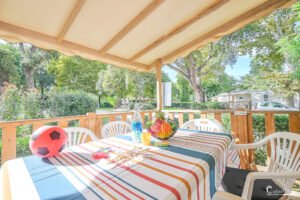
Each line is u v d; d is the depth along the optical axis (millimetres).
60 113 6395
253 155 2621
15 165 1073
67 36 2213
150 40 2688
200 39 2783
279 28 7562
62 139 1241
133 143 1541
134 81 10945
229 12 2303
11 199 720
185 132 1974
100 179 871
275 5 2129
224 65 10031
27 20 1832
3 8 1628
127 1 1814
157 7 1906
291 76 7613
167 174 898
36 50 9164
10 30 1835
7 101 5305
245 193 1146
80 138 1879
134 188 771
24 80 9102
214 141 1578
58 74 9906
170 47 3025
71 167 1035
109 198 699
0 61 7969
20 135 4215
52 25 1963
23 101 5605
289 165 1605
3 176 930
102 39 2404
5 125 1942
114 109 11570
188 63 10133
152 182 819
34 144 1148
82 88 10555
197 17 2268
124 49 2816
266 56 8141
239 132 2717
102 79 10781
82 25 2064
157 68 3432
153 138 1651
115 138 1740
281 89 8500
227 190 1434
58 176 918
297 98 8641
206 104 10789
